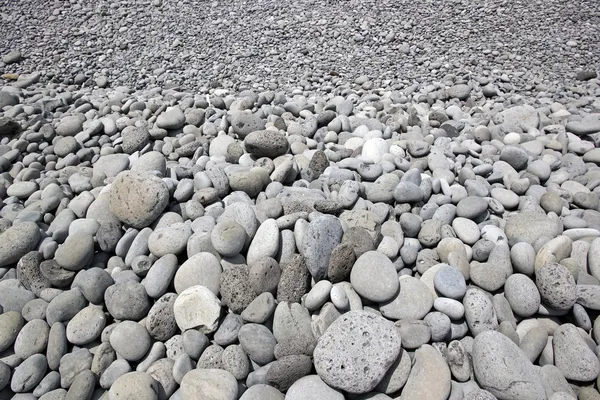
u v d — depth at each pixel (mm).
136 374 2244
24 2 6691
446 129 4098
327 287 2396
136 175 2885
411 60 5496
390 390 2186
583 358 2225
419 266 2691
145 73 5359
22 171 3525
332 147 3730
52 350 2459
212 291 2557
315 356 2156
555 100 4742
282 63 5500
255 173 3117
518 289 2467
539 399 2100
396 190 2916
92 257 2777
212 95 4746
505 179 3314
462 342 2381
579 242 2705
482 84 5016
